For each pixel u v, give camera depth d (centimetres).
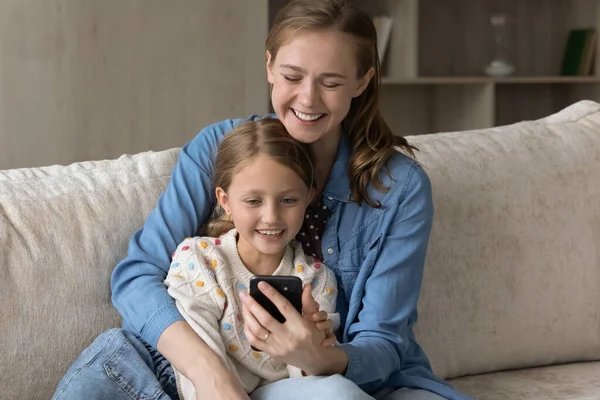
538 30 479
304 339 160
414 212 192
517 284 230
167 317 175
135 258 188
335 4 178
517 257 231
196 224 194
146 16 346
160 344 174
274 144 175
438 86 461
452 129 462
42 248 189
